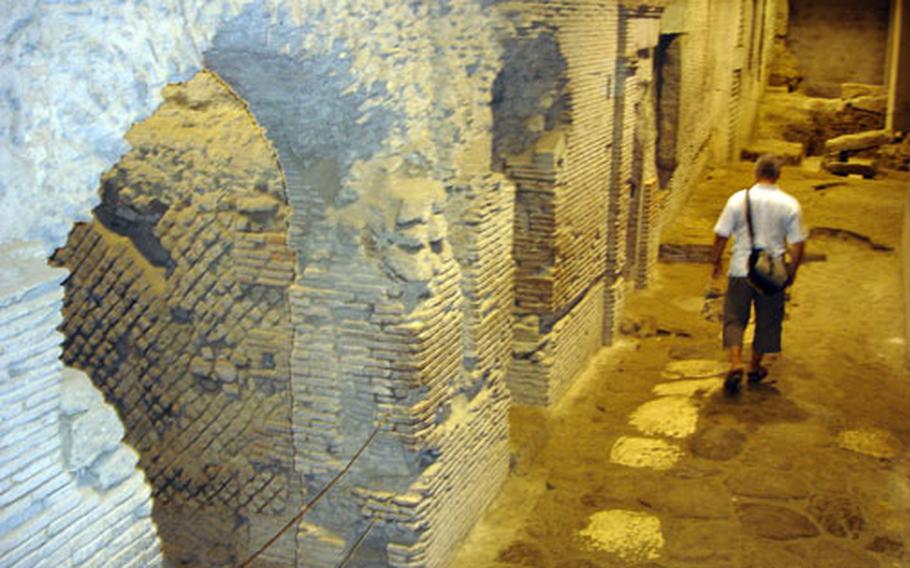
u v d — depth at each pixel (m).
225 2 3.72
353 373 5.18
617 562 5.54
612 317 9.05
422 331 5.06
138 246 6.62
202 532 6.54
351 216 5.10
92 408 3.20
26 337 2.84
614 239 8.85
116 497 3.23
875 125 17.27
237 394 6.43
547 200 7.19
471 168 5.91
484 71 6.12
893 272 9.76
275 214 6.23
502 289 6.34
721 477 6.32
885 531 5.62
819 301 9.08
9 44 2.86
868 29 19.20
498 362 6.33
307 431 5.36
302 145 5.00
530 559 5.66
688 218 12.28
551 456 6.92
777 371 7.72
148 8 3.34
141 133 6.40
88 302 6.71
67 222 3.17
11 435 2.84
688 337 9.24
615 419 7.42
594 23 7.58
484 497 6.18
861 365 7.73
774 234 7.08
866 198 12.32
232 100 6.35
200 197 6.38
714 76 13.60
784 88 18.53
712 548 5.57
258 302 6.34
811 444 6.61
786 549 5.50
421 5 5.32
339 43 4.46
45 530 2.96
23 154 2.95
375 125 5.08
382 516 5.26
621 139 8.53
